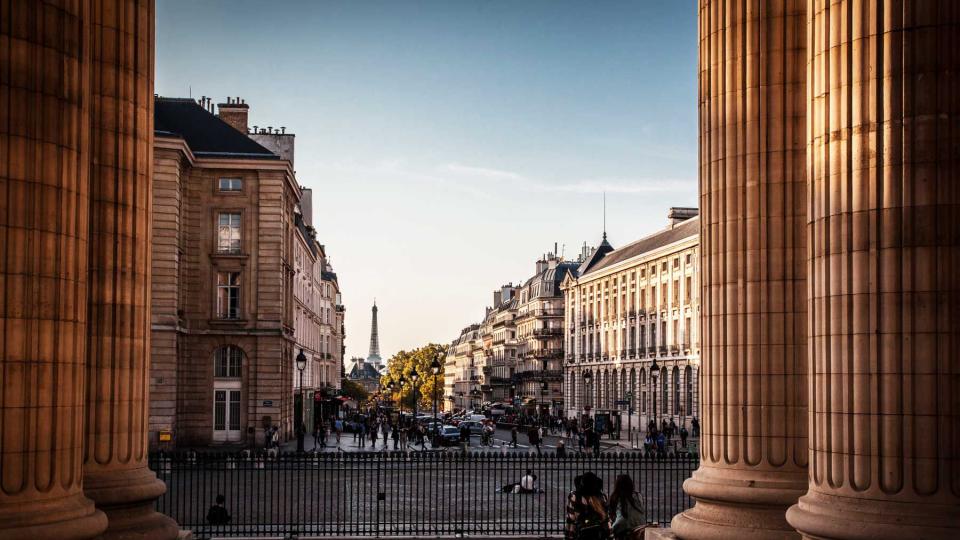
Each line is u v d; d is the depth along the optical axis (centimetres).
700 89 1527
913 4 1008
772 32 1424
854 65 1048
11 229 1022
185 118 6222
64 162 1080
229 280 6031
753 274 1410
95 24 1395
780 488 1366
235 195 6044
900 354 1001
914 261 999
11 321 1019
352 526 2412
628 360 11150
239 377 5997
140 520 1383
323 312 12200
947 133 994
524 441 8312
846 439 1034
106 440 1362
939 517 971
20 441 1023
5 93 1021
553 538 2158
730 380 1423
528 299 17438
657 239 10900
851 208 1045
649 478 4044
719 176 1466
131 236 1412
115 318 1381
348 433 9725
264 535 2169
